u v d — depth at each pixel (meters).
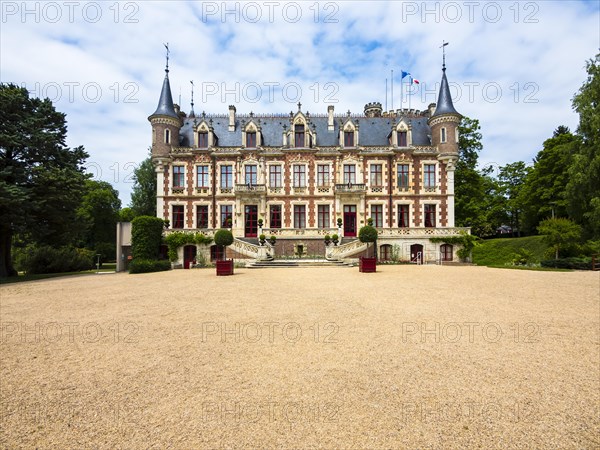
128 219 45.59
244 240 29.03
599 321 7.53
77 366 5.23
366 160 31.31
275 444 3.21
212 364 5.20
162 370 5.01
